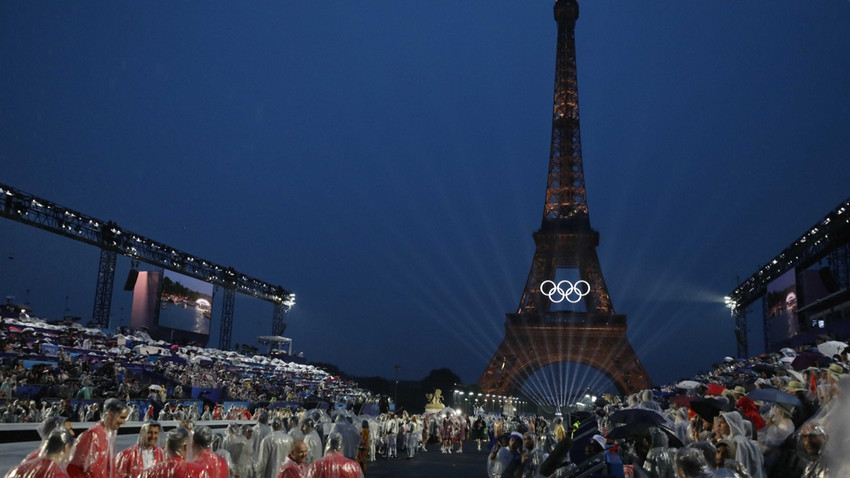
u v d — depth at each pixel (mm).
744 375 37281
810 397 11617
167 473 8641
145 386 42625
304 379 79812
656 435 11078
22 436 22781
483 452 47156
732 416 10539
